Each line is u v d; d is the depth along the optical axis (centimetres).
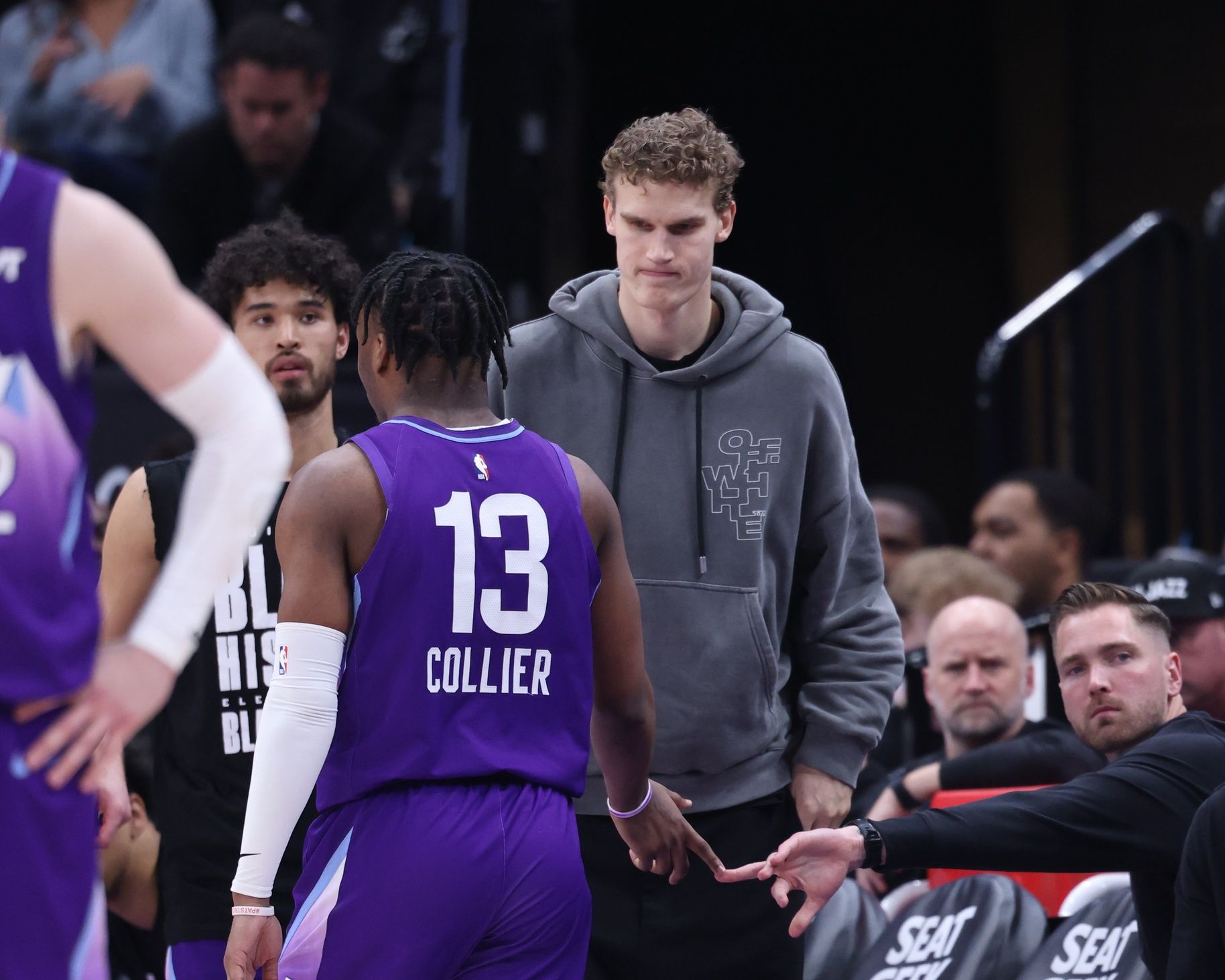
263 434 666
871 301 3362
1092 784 1132
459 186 2397
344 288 1180
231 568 665
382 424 939
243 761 1102
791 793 1171
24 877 614
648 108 3284
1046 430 2445
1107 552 2445
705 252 1081
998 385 2386
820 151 3338
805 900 1180
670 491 1130
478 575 896
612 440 1140
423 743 882
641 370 1138
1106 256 2428
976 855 1099
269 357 1145
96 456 1872
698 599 1123
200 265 2058
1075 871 1123
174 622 650
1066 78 3291
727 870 1084
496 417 1067
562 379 1152
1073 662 1283
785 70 3312
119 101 2433
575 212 3225
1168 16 3256
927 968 1338
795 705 1204
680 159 1059
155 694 645
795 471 1141
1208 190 3244
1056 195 3312
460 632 891
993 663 1614
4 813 612
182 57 2500
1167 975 1048
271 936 920
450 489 905
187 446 1573
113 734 643
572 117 3216
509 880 879
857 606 1180
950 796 1430
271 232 1180
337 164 2070
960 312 3362
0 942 609
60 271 631
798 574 1185
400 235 2353
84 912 636
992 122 3344
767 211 3328
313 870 900
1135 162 3288
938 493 3375
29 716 623
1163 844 1120
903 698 1877
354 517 891
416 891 864
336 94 2409
